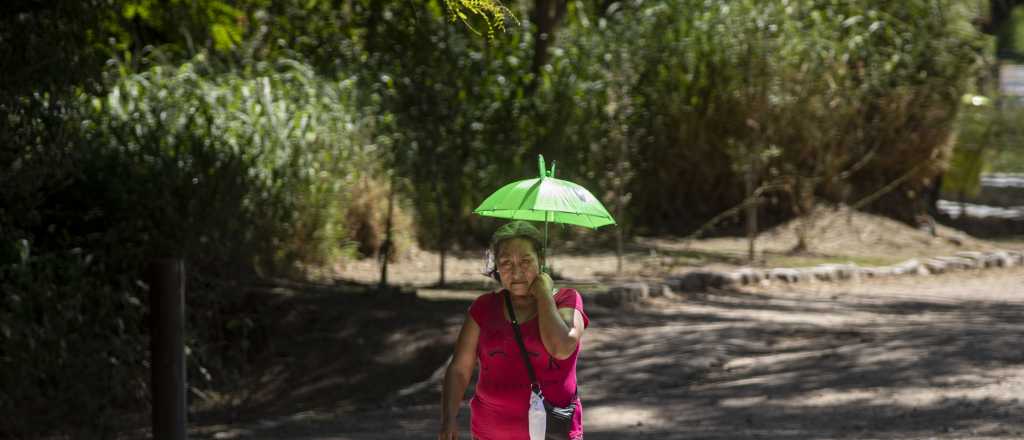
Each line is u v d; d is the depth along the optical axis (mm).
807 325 14883
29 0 11844
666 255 21328
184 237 14594
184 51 20438
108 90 14008
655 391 11406
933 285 19750
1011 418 9000
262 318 14555
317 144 18344
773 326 14820
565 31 24203
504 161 22078
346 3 22422
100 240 14398
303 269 17547
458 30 20406
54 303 12648
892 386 10438
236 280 15297
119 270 14391
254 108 17734
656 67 24453
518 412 5371
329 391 13000
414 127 19578
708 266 20234
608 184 22719
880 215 25266
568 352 5305
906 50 25078
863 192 25406
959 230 26484
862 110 24672
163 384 8711
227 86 18312
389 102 20312
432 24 19750
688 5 24875
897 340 12781
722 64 24094
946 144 25516
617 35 24359
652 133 24438
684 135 24422
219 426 11320
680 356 12844
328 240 18141
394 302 15328
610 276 18562
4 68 11453
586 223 5832
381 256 19453
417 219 20531
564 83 22797
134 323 13781
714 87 24266
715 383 11570
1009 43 36375
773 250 22766
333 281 17125
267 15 22500
